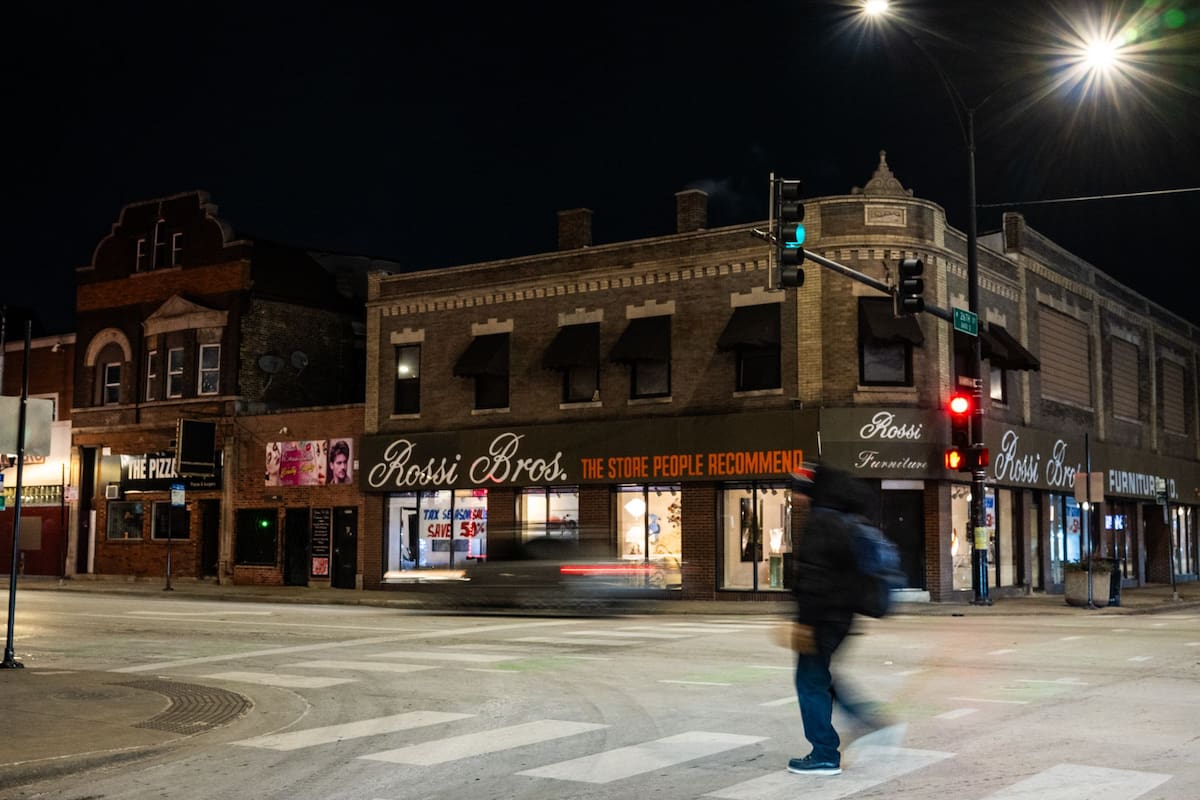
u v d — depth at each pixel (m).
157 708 11.00
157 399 40.53
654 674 13.50
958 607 26.27
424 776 8.05
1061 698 11.09
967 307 30.14
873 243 28.09
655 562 26.81
